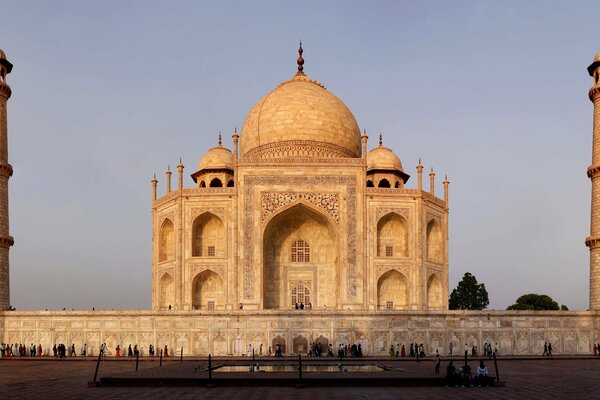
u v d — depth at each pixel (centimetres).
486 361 8094
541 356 8956
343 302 11294
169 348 9344
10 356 9262
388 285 11894
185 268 11531
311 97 13600
